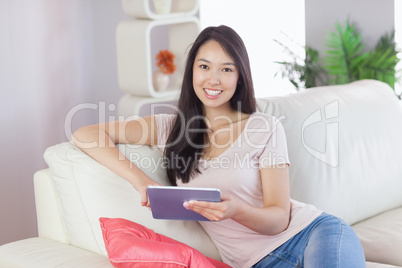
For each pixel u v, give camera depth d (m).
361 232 2.56
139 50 3.92
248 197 2.05
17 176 3.79
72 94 4.20
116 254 1.66
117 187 2.02
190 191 1.70
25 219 3.83
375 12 3.88
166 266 1.70
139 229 1.86
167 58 4.11
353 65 3.94
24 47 3.80
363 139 2.75
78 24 4.20
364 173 2.70
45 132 3.99
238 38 2.09
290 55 4.18
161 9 4.02
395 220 2.63
